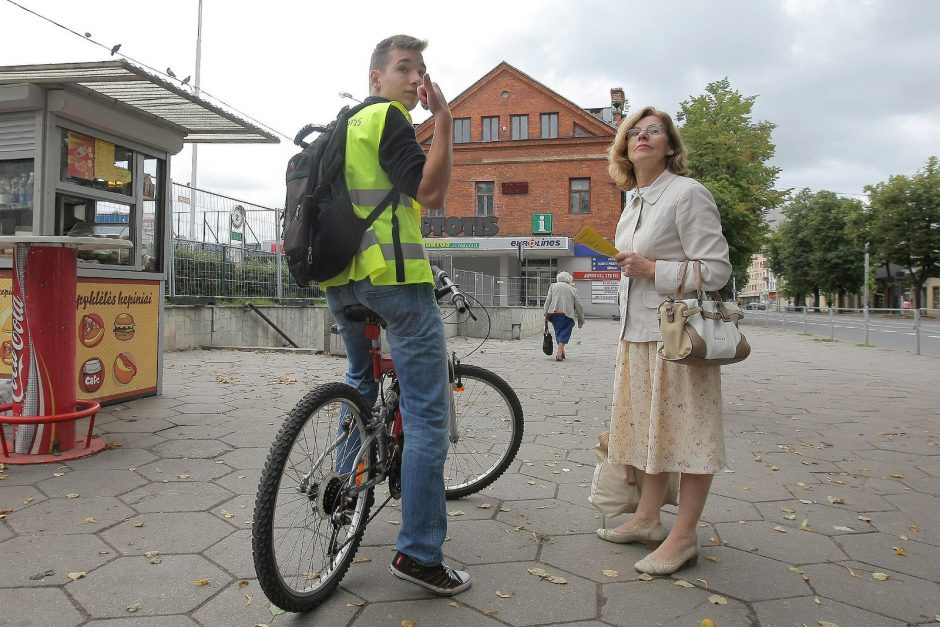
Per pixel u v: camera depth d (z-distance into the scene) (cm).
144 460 383
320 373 782
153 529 281
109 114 482
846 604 231
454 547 275
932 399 710
